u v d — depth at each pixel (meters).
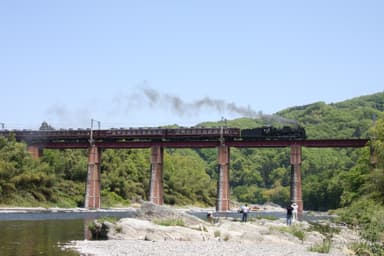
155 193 138.88
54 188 154.62
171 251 45.53
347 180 131.75
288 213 71.31
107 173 187.12
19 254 44.31
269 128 131.00
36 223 83.88
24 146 151.25
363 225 79.44
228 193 134.00
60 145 152.12
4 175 136.25
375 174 100.50
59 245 50.88
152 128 141.62
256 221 77.56
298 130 129.62
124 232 58.16
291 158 129.50
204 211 176.88
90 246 49.81
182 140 138.62
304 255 44.91
